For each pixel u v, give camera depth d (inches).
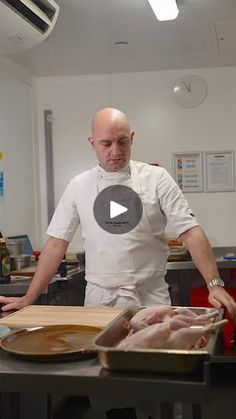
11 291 97.0
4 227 127.4
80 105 151.0
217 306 53.6
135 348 37.5
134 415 70.4
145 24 108.7
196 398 34.7
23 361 41.2
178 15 103.7
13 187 133.5
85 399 71.0
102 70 146.3
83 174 78.0
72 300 116.1
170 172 148.1
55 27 109.0
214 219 146.8
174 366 36.2
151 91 148.1
